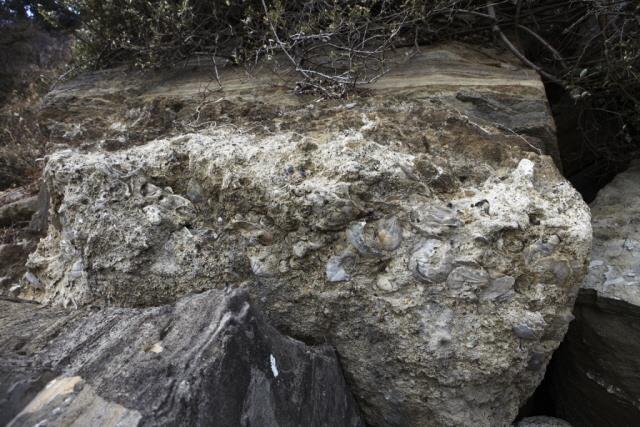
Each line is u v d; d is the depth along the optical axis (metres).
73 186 1.74
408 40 2.47
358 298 1.61
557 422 2.12
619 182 2.51
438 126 1.88
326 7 2.34
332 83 2.14
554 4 2.55
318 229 1.59
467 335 1.57
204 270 1.65
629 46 2.32
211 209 1.72
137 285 1.69
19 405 1.04
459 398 1.64
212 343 1.14
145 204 1.70
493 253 1.55
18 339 1.28
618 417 2.02
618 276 1.94
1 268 2.31
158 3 2.46
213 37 2.52
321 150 1.68
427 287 1.57
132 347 1.19
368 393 1.75
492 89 2.06
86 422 0.98
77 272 1.79
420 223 1.58
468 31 2.50
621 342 1.90
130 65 2.61
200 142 1.79
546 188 1.67
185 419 1.00
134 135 2.08
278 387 1.29
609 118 2.78
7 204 2.99
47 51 7.42
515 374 1.64
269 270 1.64
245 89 2.23
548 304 1.57
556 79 2.34
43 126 2.46
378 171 1.58
